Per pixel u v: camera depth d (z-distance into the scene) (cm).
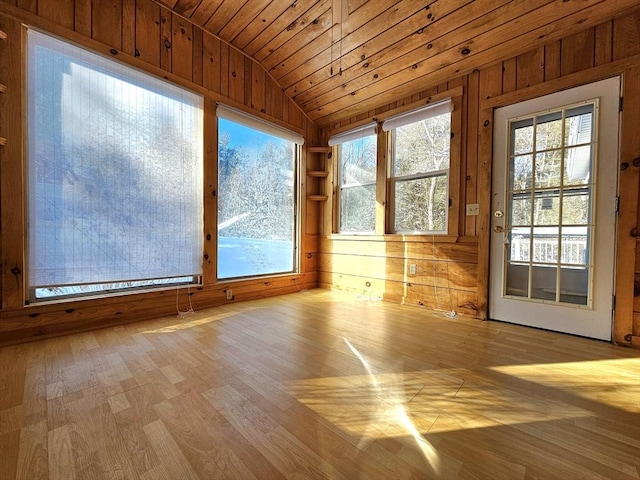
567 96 217
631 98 192
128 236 233
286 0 244
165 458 94
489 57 245
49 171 197
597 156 206
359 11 240
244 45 299
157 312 253
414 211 309
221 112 287
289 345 193
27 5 186
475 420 116
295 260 381
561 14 203
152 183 245
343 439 104
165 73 249
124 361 165
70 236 206
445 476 88
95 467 90
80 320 214
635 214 193
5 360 165
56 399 127
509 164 246
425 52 256
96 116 215
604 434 108
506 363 168
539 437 106
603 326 205
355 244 359
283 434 106
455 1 213
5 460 93
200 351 181
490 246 254
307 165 385
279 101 350
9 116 181
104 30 217
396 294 317
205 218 281
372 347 191
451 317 262
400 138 320
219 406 123
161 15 247
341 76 310
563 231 222
